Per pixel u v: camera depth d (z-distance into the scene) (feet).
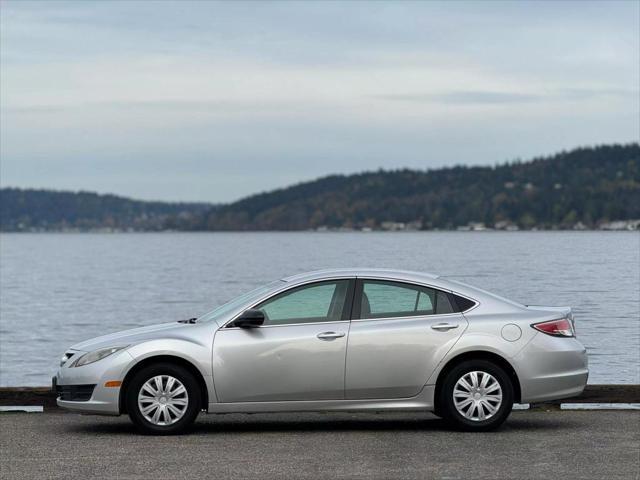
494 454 32.60
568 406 47.50
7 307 172.65
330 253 431.02
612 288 179.01
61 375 37.37
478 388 37.17
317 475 29.40
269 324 37.24
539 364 37.37
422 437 36.04
